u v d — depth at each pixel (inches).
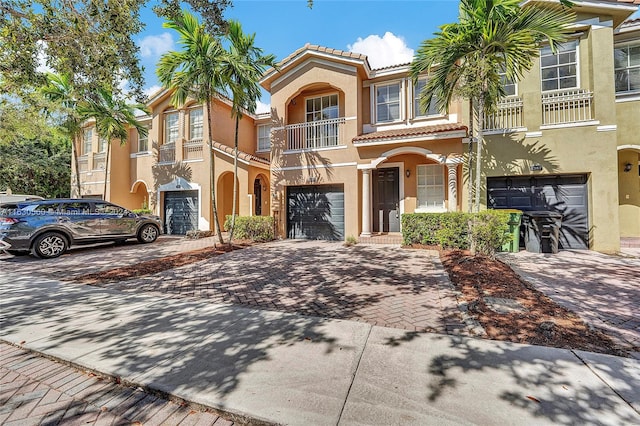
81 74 263.7
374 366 124.2
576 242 382.3
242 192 566.3
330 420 94.5
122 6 234.4
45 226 381.4
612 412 95.7
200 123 625.6
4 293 235.6
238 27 409.4
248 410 99.7
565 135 374.6
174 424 97.9
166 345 146.3
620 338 145.8
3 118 529.7
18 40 228.1
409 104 485.7
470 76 317.7
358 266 307.1
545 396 103.7
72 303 210.7
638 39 397.1
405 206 495.5
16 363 137.1
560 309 182.2
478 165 334.0
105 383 121.0
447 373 118.3
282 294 225.8
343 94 522.0
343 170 479.2
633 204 442.0
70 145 852.6
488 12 299.3
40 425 97.4
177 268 316.2
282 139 518.6
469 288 223.1
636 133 390.9
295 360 130.0
